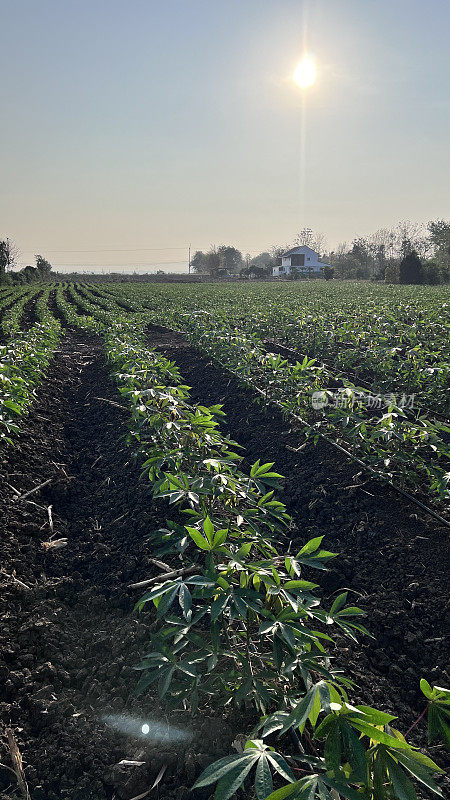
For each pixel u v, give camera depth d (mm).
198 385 12953
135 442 8586
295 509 6879
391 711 3840
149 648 4242
